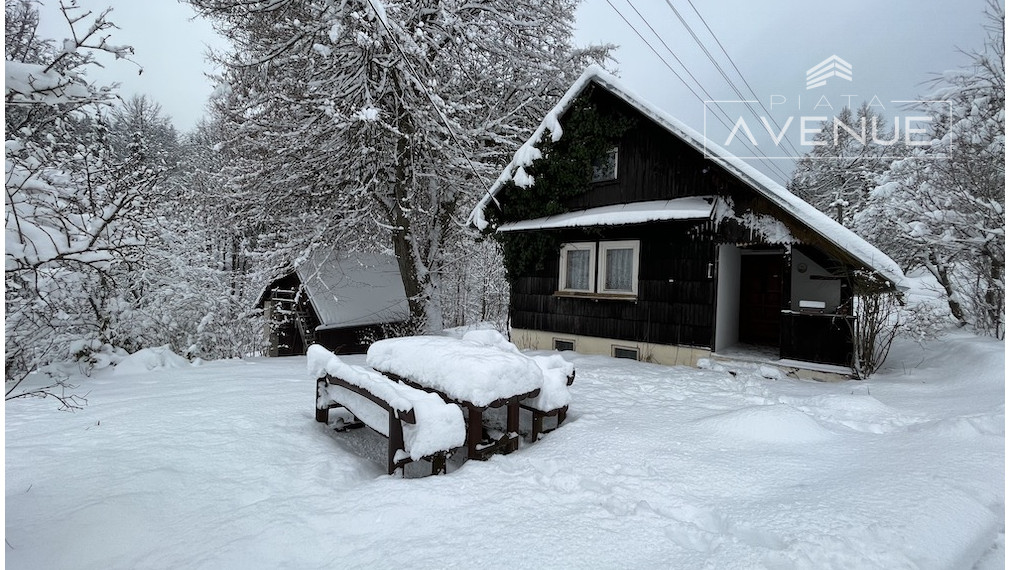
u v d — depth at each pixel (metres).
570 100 9.97
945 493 3.01
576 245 10.28
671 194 8.94
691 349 8.64
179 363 8.49
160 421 4.68
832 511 2.79
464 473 3.56
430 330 13.82
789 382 7.11
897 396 5.96
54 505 2.98
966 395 5.68
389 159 12.25
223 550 2.55
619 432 4.39
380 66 10.66
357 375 4.19
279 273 12.91
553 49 13.62
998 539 2.63
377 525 2.82
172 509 3.01
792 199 7.39
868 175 15.23
